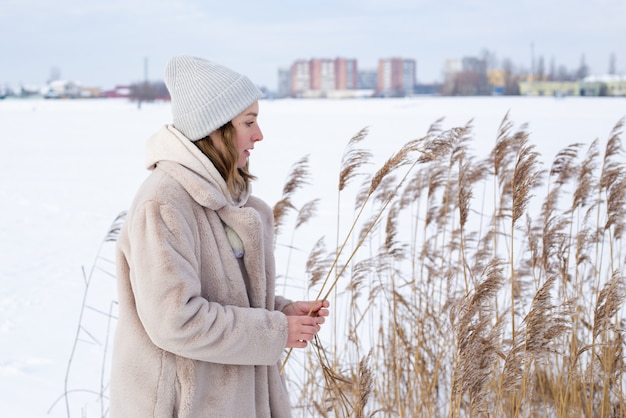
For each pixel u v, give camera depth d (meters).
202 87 2.00
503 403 3.27
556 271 3.89
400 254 4.03
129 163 19.38
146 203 1.88
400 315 3.98
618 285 2.89
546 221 3.79
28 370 4.74
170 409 1.89
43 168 18.08
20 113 62.94
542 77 146.88
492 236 4.33
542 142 20.44
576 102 71.06
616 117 36.59
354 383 3.35
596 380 3.54
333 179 14.55
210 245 1.97
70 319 5.88
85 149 24.06
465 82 144.25
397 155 2.34
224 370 1.97
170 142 2.01
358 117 45.00
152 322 1.80
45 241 9.27
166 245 1.83
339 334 4.82
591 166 4.15
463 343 2.66
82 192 13.84
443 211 4.19
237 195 2.12
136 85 118.94
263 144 23.92
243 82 2.05
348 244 8.15
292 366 4.45
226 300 1.98
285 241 8.60
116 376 1.93
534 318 2.56
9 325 5.70
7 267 7.78
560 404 3.30
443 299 4.43
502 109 54.25
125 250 1.93
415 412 3.45
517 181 3.09
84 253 8.52
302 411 3.73
